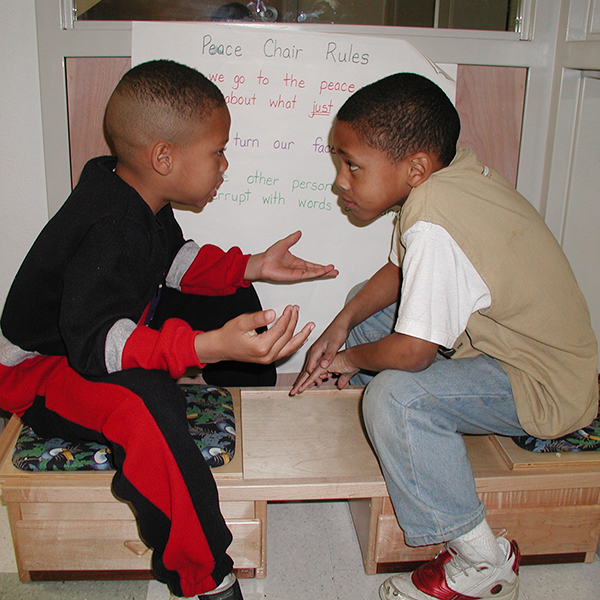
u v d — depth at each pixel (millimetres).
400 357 943
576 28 1335
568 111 1401
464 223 898
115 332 851
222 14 1352
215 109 953
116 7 1318
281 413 1214
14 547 1029
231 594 962
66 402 945
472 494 956
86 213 889
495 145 1451
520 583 1077
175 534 863
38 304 950
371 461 1067
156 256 964
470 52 1377
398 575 1030
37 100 1350
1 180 1393
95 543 1018
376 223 1483
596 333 1594
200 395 1164
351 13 1379
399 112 926
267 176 1425
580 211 1480
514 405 988
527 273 926
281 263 1254
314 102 1382
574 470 1035
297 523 1220
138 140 929
